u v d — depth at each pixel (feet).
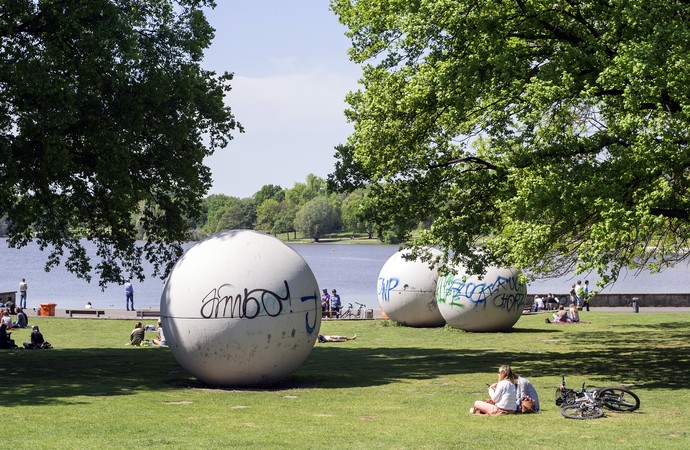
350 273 391.86
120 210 83.25
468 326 116.16
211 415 50.65
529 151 68.59
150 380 68.23
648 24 64.34
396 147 79.56
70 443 41.01
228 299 60.49
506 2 74.49
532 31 75.36
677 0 65.00
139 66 78.07
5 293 167.53
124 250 86.79
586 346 97.09
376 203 86.74
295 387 64.49
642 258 94.53
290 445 40.78
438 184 84.69
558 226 65.77
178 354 62.44
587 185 61.41
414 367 78.54
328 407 54.44
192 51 84.23
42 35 78.74
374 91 81.92
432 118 78.59
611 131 67.26
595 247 59.93
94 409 52.49
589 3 71.87
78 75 76.64
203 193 86.79
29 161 72.54
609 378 69.31
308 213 650.84
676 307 162.91
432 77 75.00
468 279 115.24
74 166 79.00
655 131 61.82
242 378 62.69
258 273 61.36
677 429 45.65
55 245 85.20
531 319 137.69
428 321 125.29
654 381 67.05
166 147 81.71
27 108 73.10
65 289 295.07
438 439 42.70
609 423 47.96
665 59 62.08
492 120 78.33
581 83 68.23
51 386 63.77
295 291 61.87
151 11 84.48
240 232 65.00
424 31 73.31
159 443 41.11
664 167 61.93
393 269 127.65
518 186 73.82
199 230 580.30
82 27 74.18
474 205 84.33
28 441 41.45
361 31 89.92
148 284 326.65
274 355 61.46
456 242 81.82
